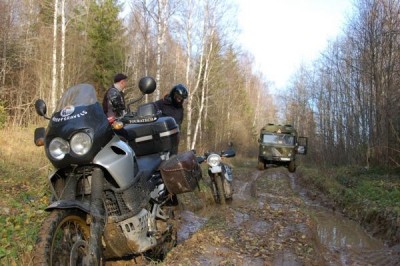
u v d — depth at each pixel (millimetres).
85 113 4195
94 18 36469
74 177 4250
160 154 5879
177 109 7984
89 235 4230
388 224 9008
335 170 21938
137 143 5734
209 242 6262
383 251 7645
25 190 7988
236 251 6027
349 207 11703
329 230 9258
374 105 22312
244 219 7961
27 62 26750
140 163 5430
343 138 29922
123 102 5547
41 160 12180
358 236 8977
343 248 7801
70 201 3957
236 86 52781
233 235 6777
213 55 33906
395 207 9688
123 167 4430
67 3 32312
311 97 42594
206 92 37062
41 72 27234
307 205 11867
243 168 25844
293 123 58188
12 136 16094
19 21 28172
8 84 25719
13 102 24422
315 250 6449
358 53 24156
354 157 25906
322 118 35562
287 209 9328
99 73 34906
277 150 25531
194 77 35156
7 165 10734
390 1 21094
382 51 21250
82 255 4125
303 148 26094
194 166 5809
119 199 4465
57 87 27000
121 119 4754
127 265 5168
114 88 5578
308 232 7250
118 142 4574
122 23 38688
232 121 51469
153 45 27094
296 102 56656
